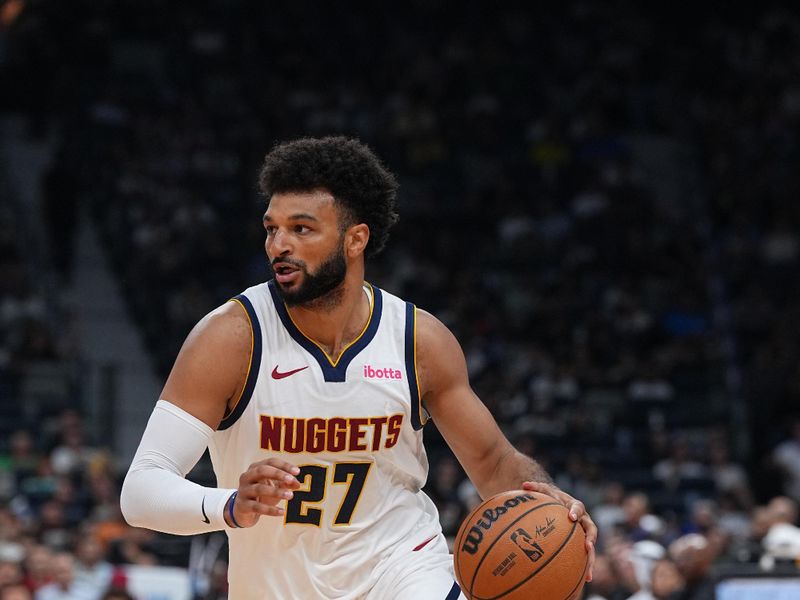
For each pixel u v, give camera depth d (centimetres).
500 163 2870
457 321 2319
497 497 484
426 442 2044
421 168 2828
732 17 3250
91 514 1677
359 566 487
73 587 1367
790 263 2586
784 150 2897
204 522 448
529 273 2556
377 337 494
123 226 2533
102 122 2722
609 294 2470
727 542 1342
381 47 3075
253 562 492
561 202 2795
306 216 475
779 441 2127
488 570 466
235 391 483
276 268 478
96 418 2047
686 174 2961
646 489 1981
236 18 3019
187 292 2277
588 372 2233
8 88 2886
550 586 465
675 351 2320
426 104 2942
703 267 2588
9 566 1281
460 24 3159
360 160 488
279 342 485
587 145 2920
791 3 3253
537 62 3111
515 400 2128
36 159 2798
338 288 483
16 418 2017
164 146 2666
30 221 2620
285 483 431
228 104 2828
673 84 3144
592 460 1938
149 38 2952
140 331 2402
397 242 2575
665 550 1359
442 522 1042
